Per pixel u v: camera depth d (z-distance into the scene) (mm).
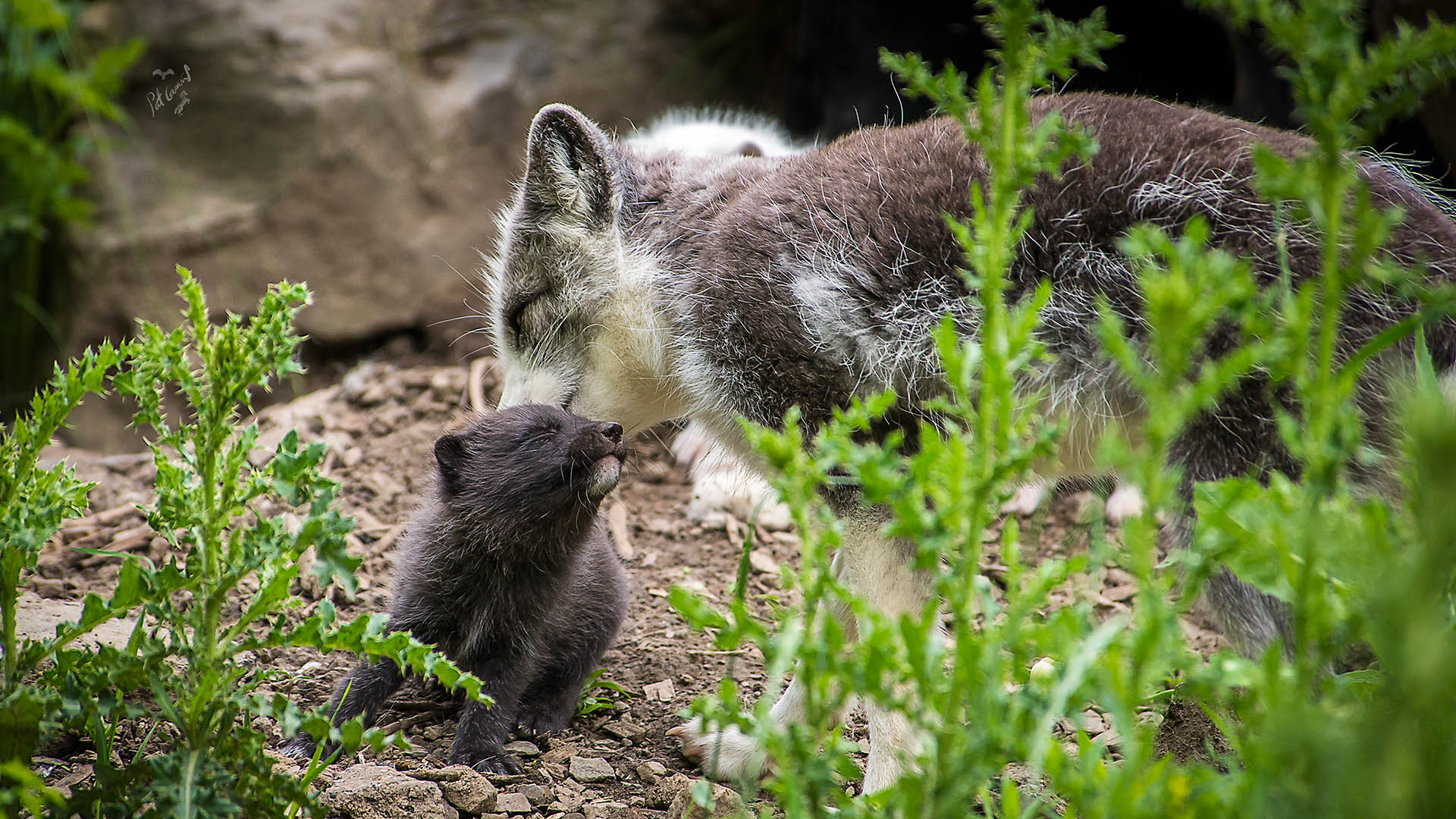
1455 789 3250
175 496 5207
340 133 15266
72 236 15344
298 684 8055
